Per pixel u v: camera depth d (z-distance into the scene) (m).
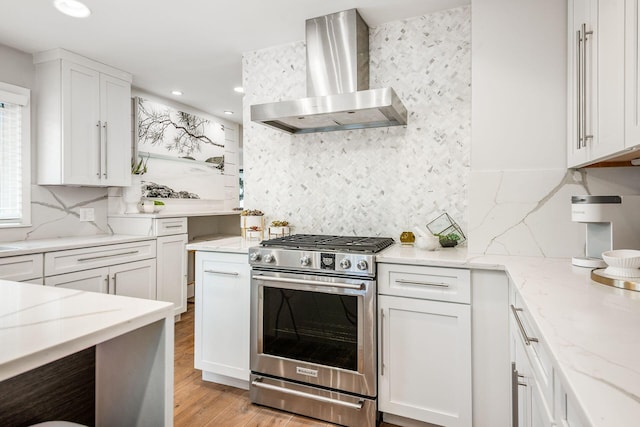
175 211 4.03
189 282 4.32
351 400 1.86
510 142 1.87
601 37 1.29
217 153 4.64
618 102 1.14
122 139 3.20
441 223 2.28
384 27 2.41
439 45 2.28
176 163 4.01
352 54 2.25
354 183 2.51
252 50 2.80
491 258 1.76
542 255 1.82
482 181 1.92
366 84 2.39
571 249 1.78
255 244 2.34
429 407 1.75
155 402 0.96
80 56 2.86
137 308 0.93
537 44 1.82
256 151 2.82
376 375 1.84
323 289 1.88
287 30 2.49
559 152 1.79
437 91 2.28
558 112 1.79
